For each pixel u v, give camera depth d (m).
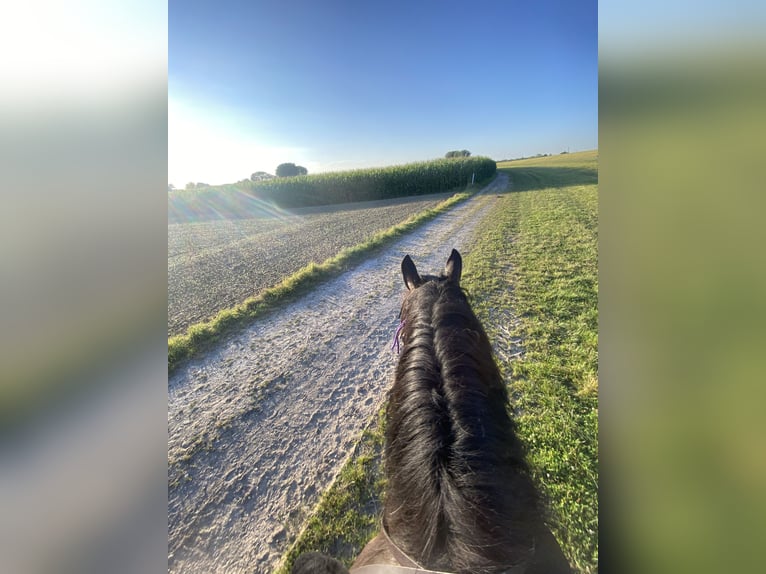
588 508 1.84
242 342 3.91
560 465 2.09
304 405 2.90
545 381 2.78
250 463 2.39
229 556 1.88
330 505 2.07
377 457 2.34
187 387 3.22
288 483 2.23
